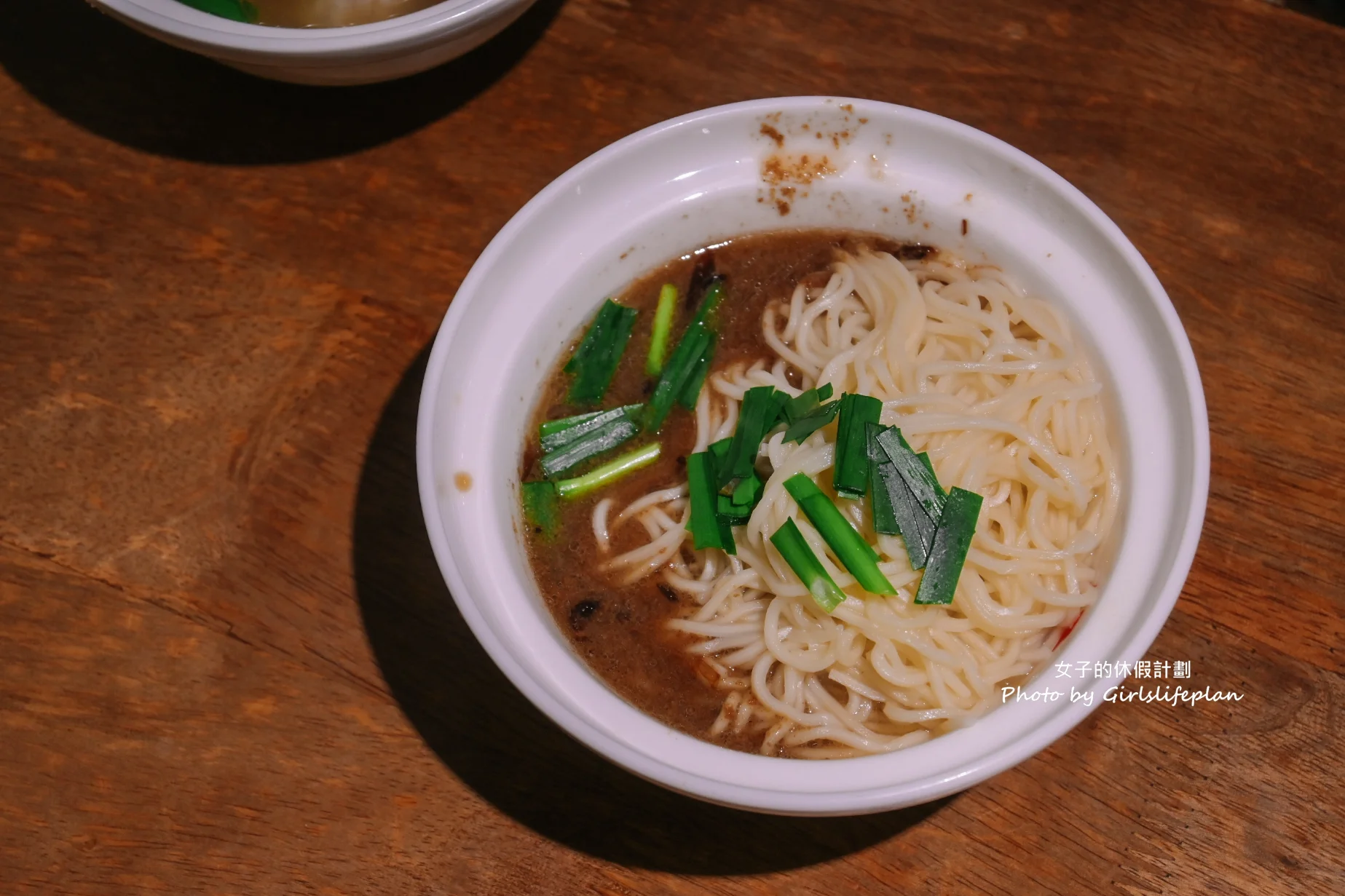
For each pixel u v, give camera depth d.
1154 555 0.33
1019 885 0.34
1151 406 0.35
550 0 0.45
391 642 0.37
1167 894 0.34
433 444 0.33
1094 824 0.35
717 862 0.35
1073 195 0.36
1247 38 0.44
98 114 0.44
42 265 0.42
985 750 0.31
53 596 0.38
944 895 0.34
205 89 0.45
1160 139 0.43
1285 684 0.36
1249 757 0.35
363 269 0.42
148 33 0.39
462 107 0.44
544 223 0.37
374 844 0.35
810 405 0.36
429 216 0.42
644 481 0.38
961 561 0.34
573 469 0.37
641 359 0.39
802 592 0.35
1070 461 0.36
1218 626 0.36
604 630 0.36
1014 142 0.43
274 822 0.35
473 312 0.35
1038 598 0.35
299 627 0.37
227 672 0.37
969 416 0.36
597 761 0.36
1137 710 0.36
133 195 0.43
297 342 0.41
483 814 0.35
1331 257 0.41
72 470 0.39
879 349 0.38
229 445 0.40
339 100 0.44
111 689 0.37
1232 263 0.41
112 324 0.41
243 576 0.38
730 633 0.36
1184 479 0.34
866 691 0.35
